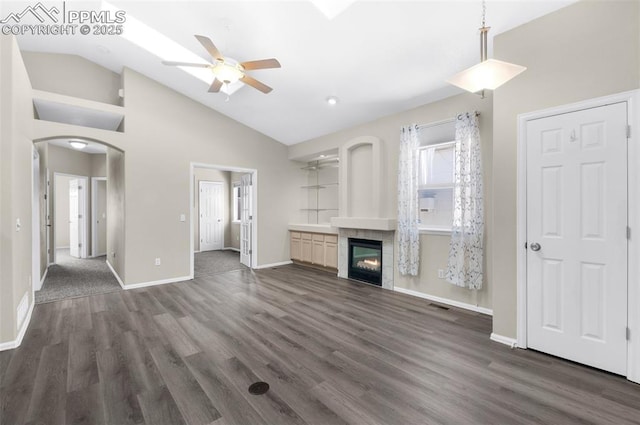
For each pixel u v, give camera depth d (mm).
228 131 5508
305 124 5324
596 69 2193
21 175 2979
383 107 4324
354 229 4992
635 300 2051
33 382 2033
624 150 2090
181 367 2236
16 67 2793
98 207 7570
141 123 4523
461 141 3521
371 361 2338
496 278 2730
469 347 2590
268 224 6141
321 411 1754
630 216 2070
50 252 6379
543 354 2459
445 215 4012
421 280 4070
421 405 1810
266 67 2957
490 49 2986
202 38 2525
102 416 1706
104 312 3424
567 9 2316
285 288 4488
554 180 2406
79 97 4398
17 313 2680
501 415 1721
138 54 4066
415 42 2994
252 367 2240
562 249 2369
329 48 3279
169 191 4801
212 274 5426
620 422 1662
